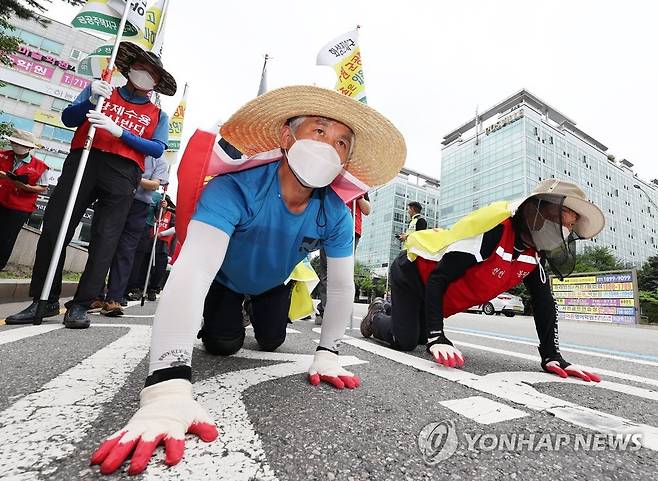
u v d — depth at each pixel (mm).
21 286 3955
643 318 24062
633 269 12820
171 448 769
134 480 669
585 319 14344
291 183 1324
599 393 1604
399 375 1701
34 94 26672
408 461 831
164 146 3012
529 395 1451
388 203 73438
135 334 2250
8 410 956
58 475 668
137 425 802
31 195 4582
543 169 52031
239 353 2010
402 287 2555
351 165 1586
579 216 2004
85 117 2695
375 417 1098
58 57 27406
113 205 2652
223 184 1262
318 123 1314
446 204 63062
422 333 2742
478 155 58000
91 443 804
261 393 1261
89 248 2568
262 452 822
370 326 3080
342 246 1554
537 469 837
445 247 2107
